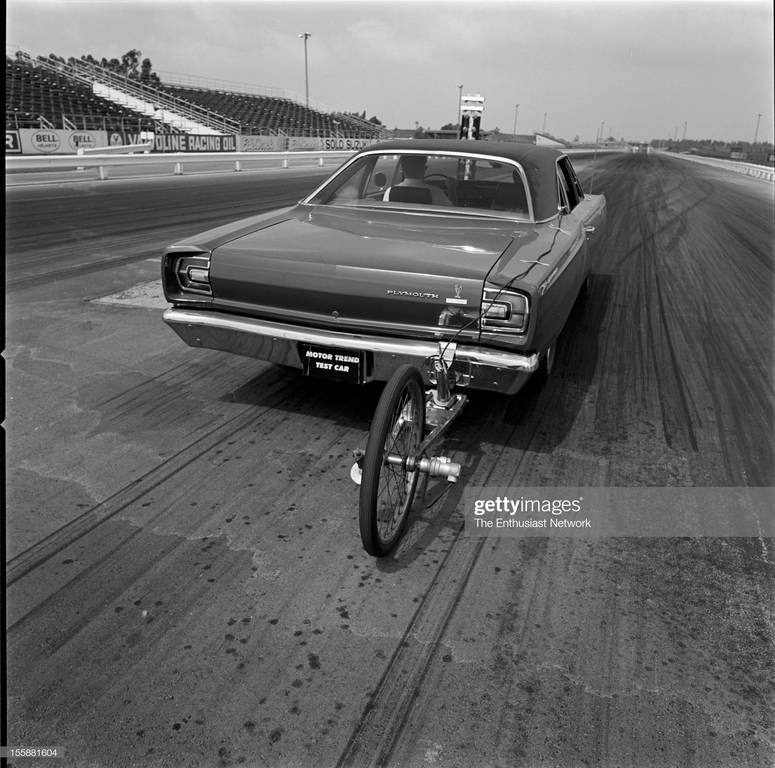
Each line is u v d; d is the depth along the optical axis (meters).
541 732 1.73
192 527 2.52
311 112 49.53
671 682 1.90
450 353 2.72
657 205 15.88
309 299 2.90
